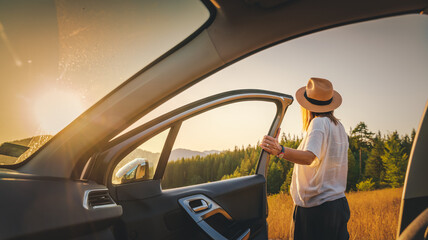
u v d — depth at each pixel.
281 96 2.43
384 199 14.07
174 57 1.09
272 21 1.07
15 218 0.70
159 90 1.09
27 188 0.81
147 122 1.52
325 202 1.49
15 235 0.67
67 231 0.81
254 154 13.02
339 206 1.48
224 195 2.09
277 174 20.66
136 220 1.43
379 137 36.41
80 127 1.01
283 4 1.00
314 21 1.10
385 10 1.06
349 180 33.97
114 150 1.33
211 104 1.84
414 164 0.73
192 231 1.76
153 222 1.51
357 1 1.02
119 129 1.12
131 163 1.50
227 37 1.08
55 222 0.77
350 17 1.11
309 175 1.54
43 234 0.73
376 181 32.38
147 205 1.53
